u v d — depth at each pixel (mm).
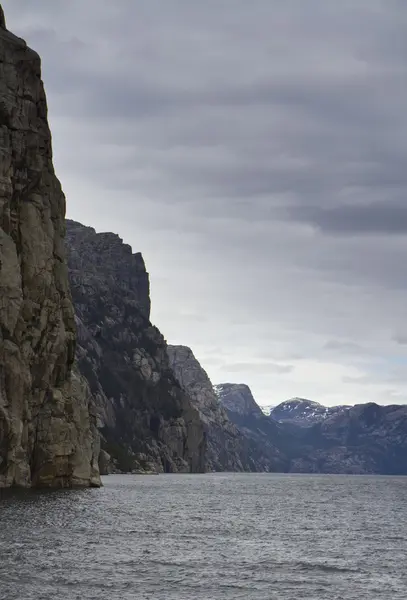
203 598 51938
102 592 51938
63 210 154500
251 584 56969
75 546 69125
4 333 128000
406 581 60344
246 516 111938
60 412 141750
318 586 57312
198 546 74375
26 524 82312
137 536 79188
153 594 52250
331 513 124812
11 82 140250
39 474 138375
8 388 127250
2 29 142750
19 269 131250
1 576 54844
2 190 131625
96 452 177125
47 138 149000
